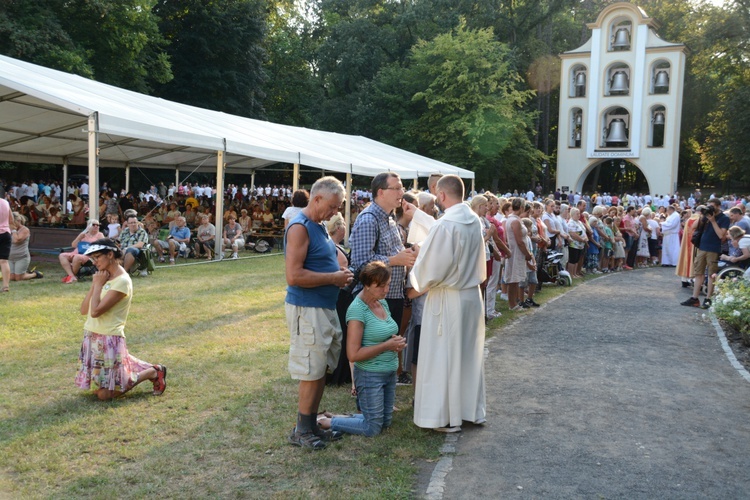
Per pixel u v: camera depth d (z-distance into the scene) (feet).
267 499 11.09
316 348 12.82
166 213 61.67
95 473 11.93
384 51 147.02
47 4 84.64
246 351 20.94
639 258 58.85
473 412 14.88
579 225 45.21
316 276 12.57
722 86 153.99
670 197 115.14
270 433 14.03
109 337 15.58
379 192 15.80
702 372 20.40
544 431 14.90
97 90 45.75
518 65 144.66
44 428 13.93
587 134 135.13
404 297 16.85
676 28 154.92
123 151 68.85
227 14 116.88
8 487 11.28
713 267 32.78
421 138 126.00
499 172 130.62
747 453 13.82
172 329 23.75
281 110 166.30
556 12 151.74
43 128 52.03
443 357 14.51
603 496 11.68
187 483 11.65
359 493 11.36
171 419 14.74
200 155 74.84
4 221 29.09
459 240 14.24
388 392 14.64
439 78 120.37
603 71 132.67
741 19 130.41
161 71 104.27
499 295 35.53
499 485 12.01
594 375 19.76
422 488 11.82
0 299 27.50
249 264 45.68
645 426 15.35
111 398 15.89
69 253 33.99
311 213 12.78
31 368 18.26
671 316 30.37
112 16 90.33
